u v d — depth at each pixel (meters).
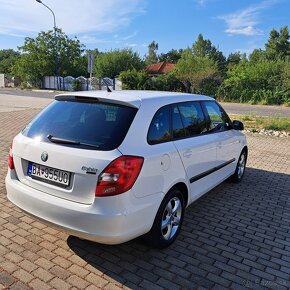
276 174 7.11
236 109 23.88
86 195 3.02
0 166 6.41
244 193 5.80
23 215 4.36
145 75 35.56
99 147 3.07
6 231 3.93
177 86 35.66
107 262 3.43
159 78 35.66
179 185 3.92
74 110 3.57
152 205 3.31
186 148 3.93
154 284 3.13
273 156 8.88
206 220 4.62
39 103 22.09
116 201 2.96
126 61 50.78
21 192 3.40
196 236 4.12
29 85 48.44
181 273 3.33
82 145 3.12
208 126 4.78
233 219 4.70
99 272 3.26
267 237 4.21
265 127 13.99
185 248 3.82
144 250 3.70
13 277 3.10
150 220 3.33
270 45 67.94
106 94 3.70
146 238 3.59
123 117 3.30
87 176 2.99
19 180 3.57
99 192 2.94
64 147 3.17
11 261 3.34
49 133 3.40
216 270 3.43
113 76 50.22
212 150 4.71
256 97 30.81
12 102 22.03
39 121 3.67
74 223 3.03
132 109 3.39
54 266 3.31
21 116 14.49
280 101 30.08
